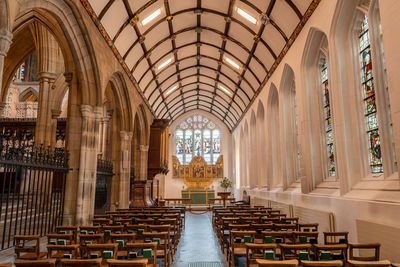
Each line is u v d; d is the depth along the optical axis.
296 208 12.80
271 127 19.00
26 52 16.38
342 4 9.38
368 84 9.14
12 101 24.52
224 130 37.41
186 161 36.69
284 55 14.92
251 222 9.41
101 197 18.23
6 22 6.98
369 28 8.18
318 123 12.26
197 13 16.45
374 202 7.26
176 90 27.70
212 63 23.17
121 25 13.46
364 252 7.30
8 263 3.84
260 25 15.06
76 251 5.37
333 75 9.90
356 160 9.34
